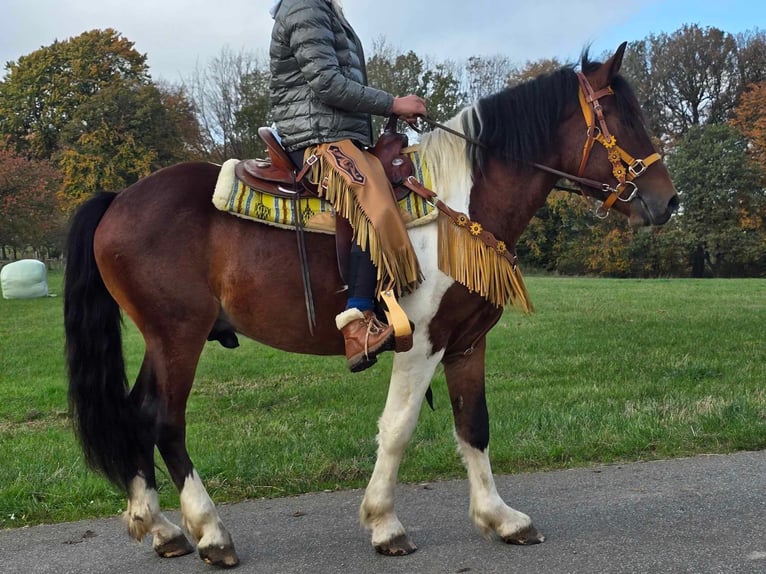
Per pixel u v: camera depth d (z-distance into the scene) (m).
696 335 9.96
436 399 6.65
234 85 36.66
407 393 3.31
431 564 3.21
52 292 22.05
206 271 3.42
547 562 3.17
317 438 5.28
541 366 8.25
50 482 4.42
